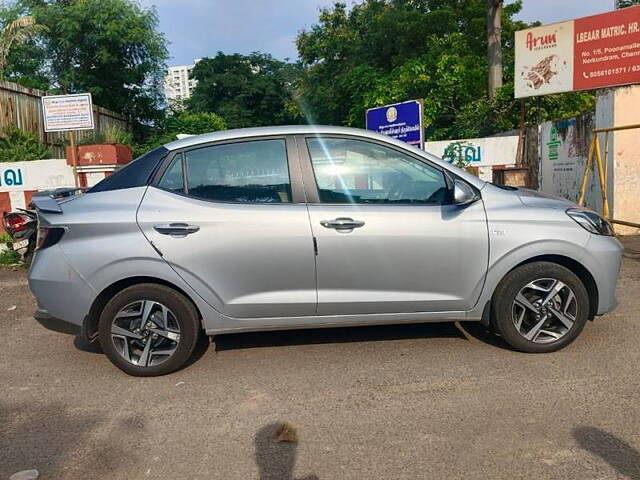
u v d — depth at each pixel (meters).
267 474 2.94
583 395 3.66
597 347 4.46
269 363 4.40
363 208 4.16
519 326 4.32
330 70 27.86
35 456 3.19
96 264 4.03
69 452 3.23
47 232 4.14
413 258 4.16
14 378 4.33
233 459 3.10
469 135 15.92
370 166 4.26
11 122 13.38
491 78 16.00
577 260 4.24
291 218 4.09
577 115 10.23
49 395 4.00
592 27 10.65
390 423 3.41
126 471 3.02
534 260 4.31
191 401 3.82
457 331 4.95
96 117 18.39
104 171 9.39
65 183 9.92
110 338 4.16
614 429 3.24
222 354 4.62
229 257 4.07
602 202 9.16
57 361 4.67
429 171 4.31
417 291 4.22
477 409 3.53
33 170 9.89
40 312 4.20
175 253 4.04
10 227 6.60
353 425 3.40
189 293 4.09
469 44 21.81
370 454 3.09
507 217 4.21
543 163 11.89
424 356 4.41
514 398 3.65
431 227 4.15
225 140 4.28
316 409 3.63
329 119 27.05
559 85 11.21
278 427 3.42
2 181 9.91
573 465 2.91
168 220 4.06
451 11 22.52
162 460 3.11
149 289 4.12
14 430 3.51
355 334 4.96
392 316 4.27
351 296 4.17
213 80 37.41
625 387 3.75
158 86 23.66
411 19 23.22
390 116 9.46
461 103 17.62
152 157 4.30
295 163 4.23
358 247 4.11
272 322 4.20
